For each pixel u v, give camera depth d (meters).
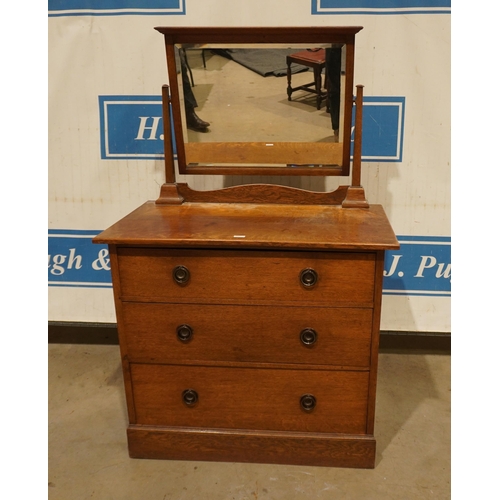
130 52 2.08
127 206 2.27
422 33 1.98
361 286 1.54
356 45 2.01
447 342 2.43
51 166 2.24
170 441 1.74
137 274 1.60
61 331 2.54
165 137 1.87
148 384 1.71
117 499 1.59
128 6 2.03
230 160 1.91
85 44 2.09
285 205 1.90
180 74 1.77
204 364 1.67
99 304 2.40
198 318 1.62
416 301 2.29
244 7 2.00
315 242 1.47
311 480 1.65
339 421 1.68
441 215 2.18
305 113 1.80
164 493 1.61
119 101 2.15
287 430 1.71
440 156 2.11
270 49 1.72
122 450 1.81
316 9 1.99
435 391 2.11
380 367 2.29
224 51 1.73
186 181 2.22
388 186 2.16
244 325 1.61
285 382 1.66
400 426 1.89
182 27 1.68
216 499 1.58
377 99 2.06
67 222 2.31
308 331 1.58
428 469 1.68
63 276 2.38
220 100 1.81
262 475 1.68
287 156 1.88
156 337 1.65
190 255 1.56
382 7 1.96
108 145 2.20
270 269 1.55
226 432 1.72
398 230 2.21
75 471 1.71
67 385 2.18
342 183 2.17
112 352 2.44
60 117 2.18
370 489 1.61
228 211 1.82
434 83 2.03
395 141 2.10
